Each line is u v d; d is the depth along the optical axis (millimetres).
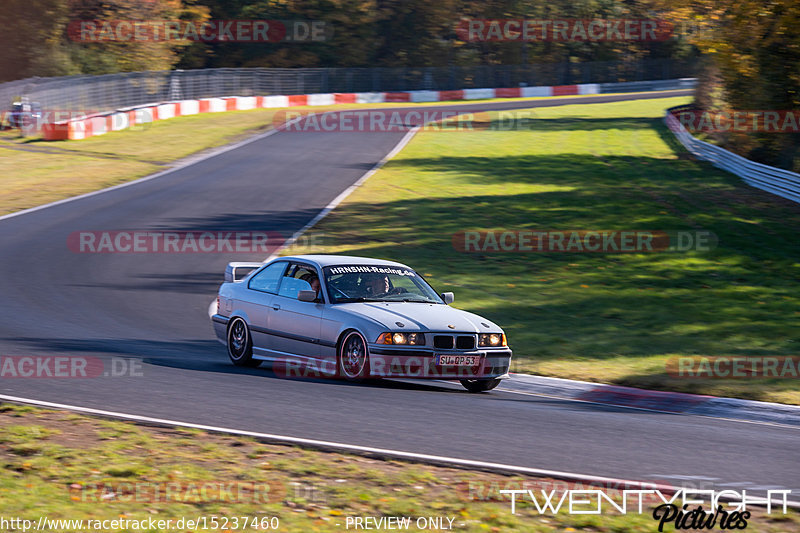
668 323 30906
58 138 80562
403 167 73062
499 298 34312
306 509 11602
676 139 100000
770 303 34562
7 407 16312
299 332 22141
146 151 77125
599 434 16734
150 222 47938
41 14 117250
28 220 46812
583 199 59906
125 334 26391
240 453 14070
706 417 20016
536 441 15844
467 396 20688
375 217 51812
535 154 84188
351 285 22609
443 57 179000
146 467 13086
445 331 20719
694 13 71938
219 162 72625
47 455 13477
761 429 18641
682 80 196750
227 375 21281
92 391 18297
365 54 167625
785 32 67688
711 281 38312
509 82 175250
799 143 71875
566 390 22688
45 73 115188
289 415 16875
